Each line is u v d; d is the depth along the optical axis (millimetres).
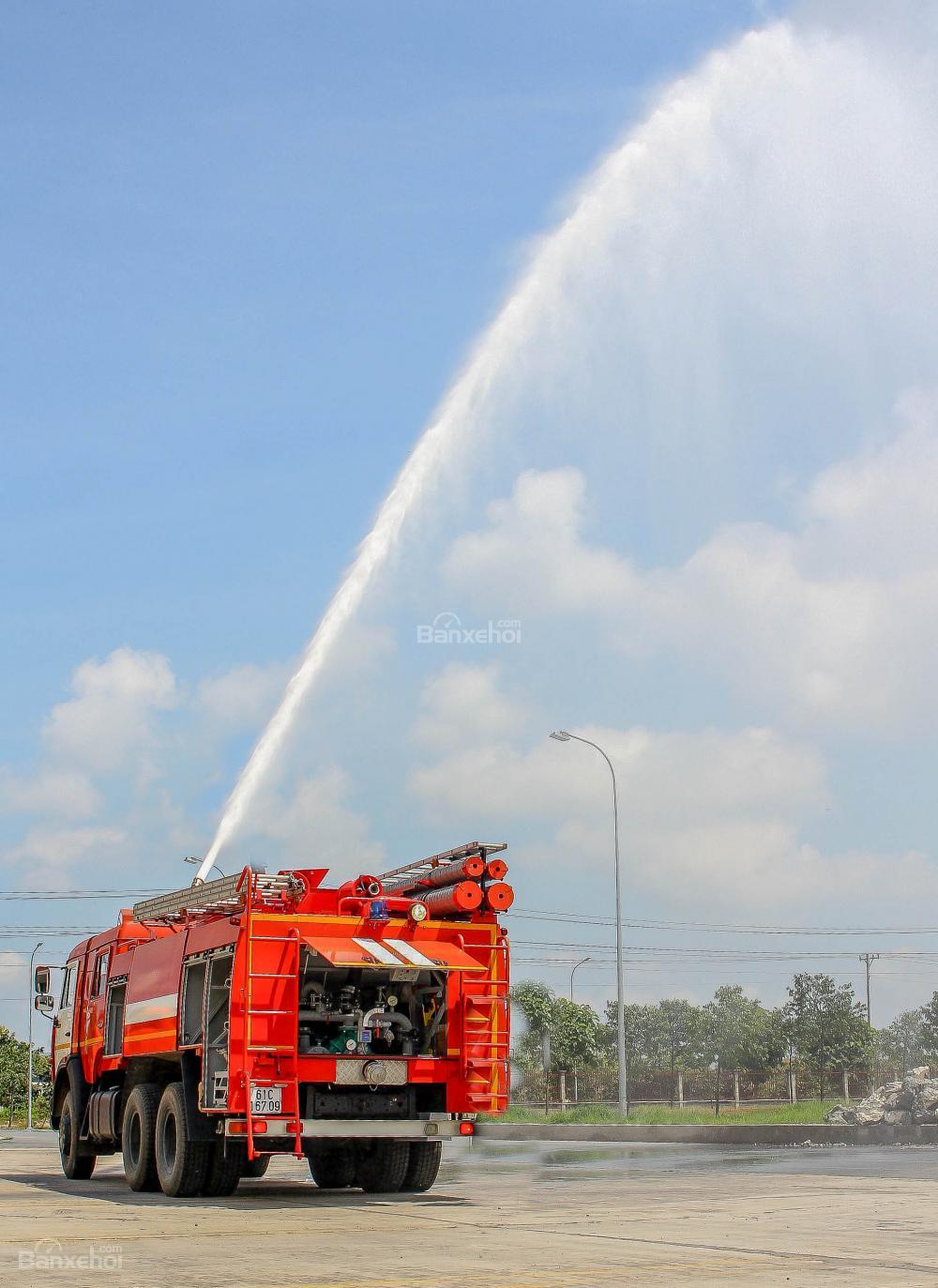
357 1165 17109
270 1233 12250
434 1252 10852
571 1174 19938
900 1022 59906
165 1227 12727
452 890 15883
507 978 16062
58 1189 17938
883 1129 26969
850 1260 10289
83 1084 20078
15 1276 9617
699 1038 72188
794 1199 15430
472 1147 29047
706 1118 37500
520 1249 11055
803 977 65312
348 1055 15430
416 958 15297
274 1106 14883
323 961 15312
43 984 21719
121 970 18750
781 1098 52656
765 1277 9391
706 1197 15773
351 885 15812
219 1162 15961
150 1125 17109
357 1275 9625
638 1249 11023
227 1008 15562
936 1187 17062
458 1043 15773
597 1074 54906
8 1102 80562
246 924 15102
